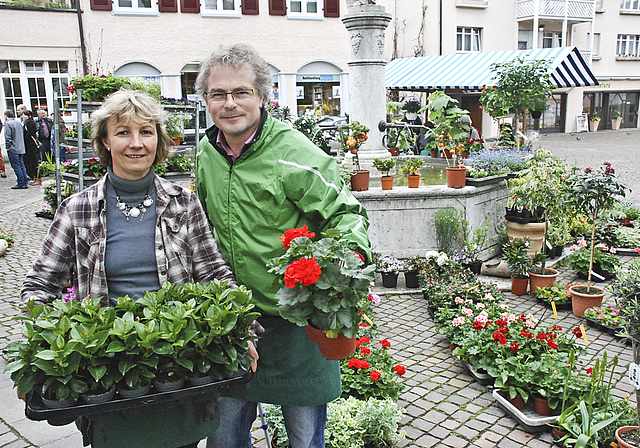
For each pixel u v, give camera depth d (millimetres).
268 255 2211
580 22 28797
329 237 1959
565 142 25344
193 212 2217
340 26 19328
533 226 6621
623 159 17844
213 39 17969
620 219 9070
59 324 1738
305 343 2258
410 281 6297
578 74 12773
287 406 2322
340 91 19844
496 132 24609
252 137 2240
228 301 1898
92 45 16828
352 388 3637
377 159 6859
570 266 6895
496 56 13773
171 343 1746
